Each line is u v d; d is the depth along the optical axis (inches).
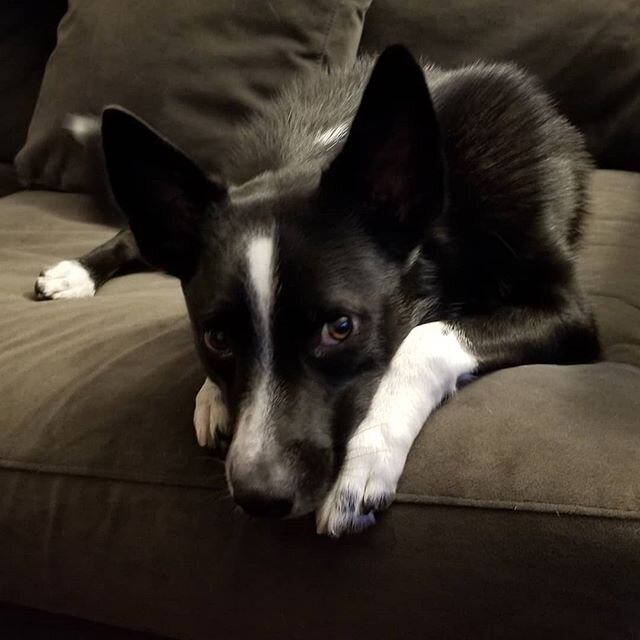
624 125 75.0
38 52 98.6
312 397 40.0
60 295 65.0
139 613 45.2
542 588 35.6
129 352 50.5
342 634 40.0
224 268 41.2
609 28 74.6
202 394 44.9
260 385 39.8
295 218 42.1
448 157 50.1
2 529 46.4
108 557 44.0
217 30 78.4
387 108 41.4
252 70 77.6
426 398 41.1
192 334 48.8
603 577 34.7
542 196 51.9
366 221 43.2
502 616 36.6
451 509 36.9
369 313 41.8
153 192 45.4
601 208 66.7
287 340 40.0
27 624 53.2
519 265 50.4
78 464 44.5
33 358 51.1
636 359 47.6
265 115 62.9
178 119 78.6
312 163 49.4
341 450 40.0
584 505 34.9
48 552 45.6
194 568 42.0
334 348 40.8
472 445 38.1
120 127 43.8
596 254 59.8
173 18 79.1
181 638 45.6
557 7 75.7
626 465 35.5
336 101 58.8
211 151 78.0
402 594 37.9
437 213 43.4
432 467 38.0
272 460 37.4
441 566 37.0
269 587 40.5
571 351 48.4
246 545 40.5
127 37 80.4
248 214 43.0
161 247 46.5
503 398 40.7
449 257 48.9
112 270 69.1
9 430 46.8
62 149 84.7
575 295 50.4
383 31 79.8
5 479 46.0
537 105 56.2
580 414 38.5
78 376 48.9
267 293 39.8
